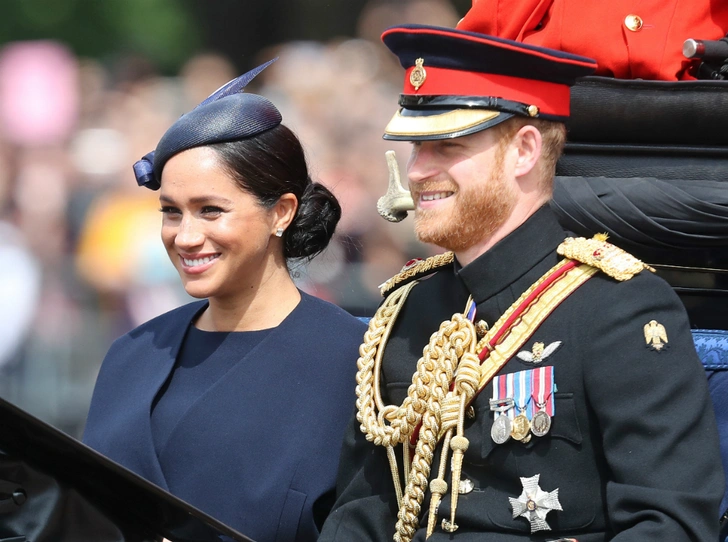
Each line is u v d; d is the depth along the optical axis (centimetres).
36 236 2253
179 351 988
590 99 918
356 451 891
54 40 2752
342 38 2648
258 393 944
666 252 917
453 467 805
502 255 831
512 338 813
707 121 897
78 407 2081
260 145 942
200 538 791
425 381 834
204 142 930
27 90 2553
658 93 906
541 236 835
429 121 817
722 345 891
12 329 2089
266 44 2719
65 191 2355
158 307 2192
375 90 2533
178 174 931
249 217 940
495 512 792
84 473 772
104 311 2166
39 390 2073
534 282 830
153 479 930
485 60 811
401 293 909
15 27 2766
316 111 2483
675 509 733
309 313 988
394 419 850
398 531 838
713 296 924
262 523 915
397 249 2161
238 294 971
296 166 972
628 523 749
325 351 965
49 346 2103
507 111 811
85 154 2450
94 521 788
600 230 905
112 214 2289
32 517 775
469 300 852
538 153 823
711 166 909
